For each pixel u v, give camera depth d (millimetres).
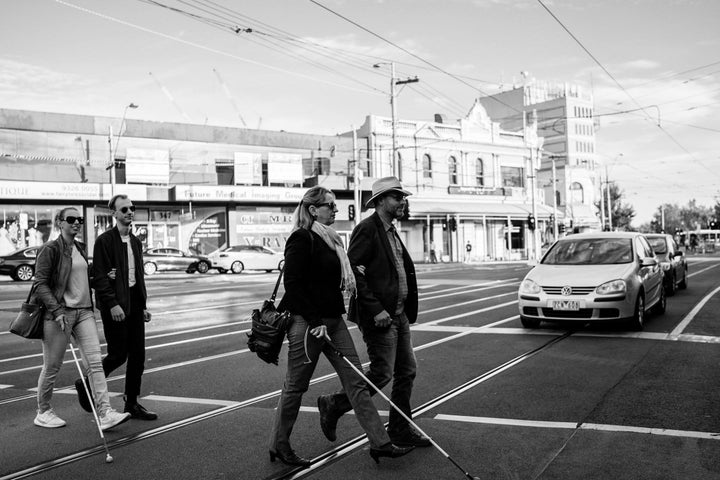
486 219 48094
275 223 38750
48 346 5609
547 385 6637
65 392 6980
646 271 11047
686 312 12539
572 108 99375
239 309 15125
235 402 6293
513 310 13297
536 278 10500
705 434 4965
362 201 41719
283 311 4602
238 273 33406
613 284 9891
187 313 14453
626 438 4914
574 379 6883
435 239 44938
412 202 43531
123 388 7074
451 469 4379
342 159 41719
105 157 33969
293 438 5152
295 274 4469
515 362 7867
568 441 4875
